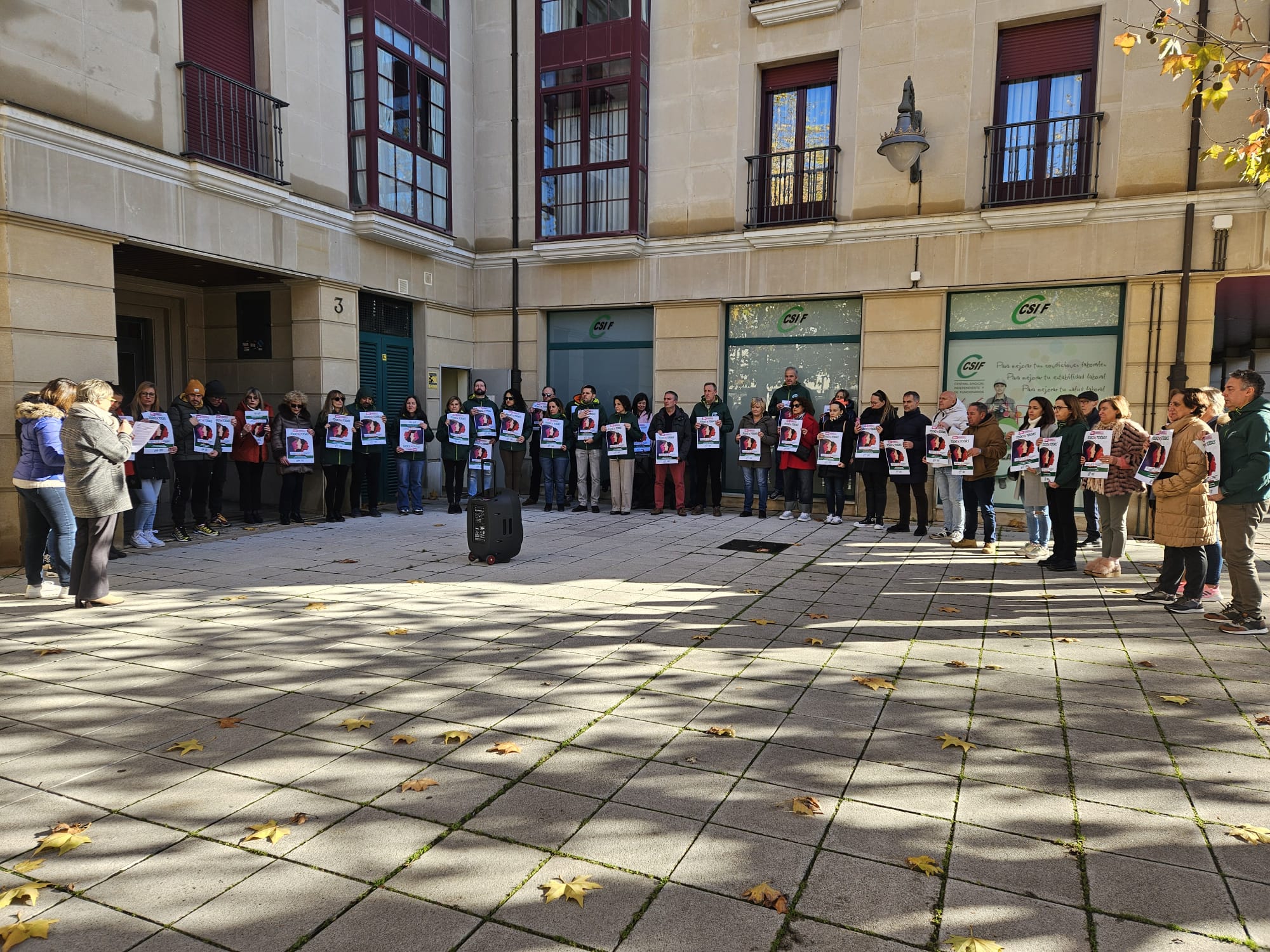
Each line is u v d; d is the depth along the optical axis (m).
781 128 11.66
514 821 2.81
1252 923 2.28
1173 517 5.75
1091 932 2.24
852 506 11.57
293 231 10.13
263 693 4.06
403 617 5.57
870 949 2.16
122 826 2.77
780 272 11.46
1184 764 3.31
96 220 7.76
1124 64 9.51
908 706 3.93
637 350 12.86
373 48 10.98
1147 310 9.52
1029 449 7.96
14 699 3.97
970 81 10.20
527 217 13.16
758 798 2.99
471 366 13.76
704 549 8.49
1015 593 6.44
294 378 10.92
